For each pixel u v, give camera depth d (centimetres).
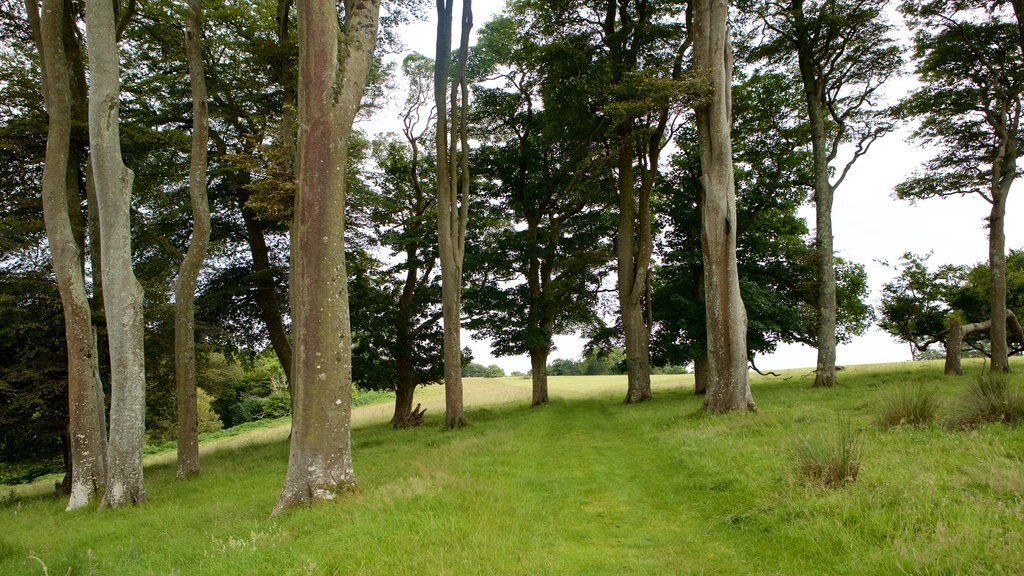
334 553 526
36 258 1812
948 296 2809
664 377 6053
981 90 2012
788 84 2528
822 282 2170
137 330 1180
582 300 3159
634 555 545
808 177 2589
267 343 2764
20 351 1638
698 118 1612
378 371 2653
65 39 1645
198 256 1504
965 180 2225
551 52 2302
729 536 573
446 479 841
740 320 1507
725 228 1538
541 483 867
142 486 1160
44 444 2016
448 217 2036
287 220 1135
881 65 2214
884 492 554
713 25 1558
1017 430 753
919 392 980
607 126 2427
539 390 2944
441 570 476
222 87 2048
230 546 585
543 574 493
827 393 1731
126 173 1175
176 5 1847
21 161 1700
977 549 399
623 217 2538
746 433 1076
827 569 446
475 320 2805
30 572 646
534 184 2889
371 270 2800
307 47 909
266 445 2383
